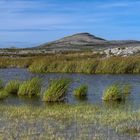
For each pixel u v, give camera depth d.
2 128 14.06
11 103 22.39
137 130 13.91
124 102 22.86
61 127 14.36
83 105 21.36
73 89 29.08
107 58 50.25
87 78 38.59
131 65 45.03
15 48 147.00
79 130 13.84
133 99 24.19
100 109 19.47
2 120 15.79
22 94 25.80
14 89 27.02
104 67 45.28
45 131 13.60
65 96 24.97
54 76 41.03
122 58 48.25
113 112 18.30
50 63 48.47
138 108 20.12
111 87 24.27
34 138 12.52
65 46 192.12
